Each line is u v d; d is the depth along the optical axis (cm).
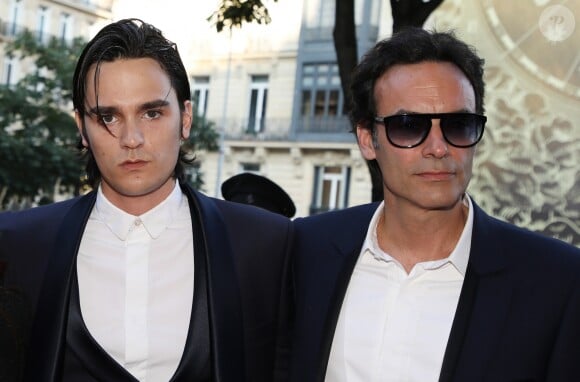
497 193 955
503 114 967
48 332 205
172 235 225
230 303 217
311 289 214
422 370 194
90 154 236
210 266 216
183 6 2230
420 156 194
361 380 200
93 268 219
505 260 194
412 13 409
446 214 201
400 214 204
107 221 222
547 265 192
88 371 210
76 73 216
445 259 200
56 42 1659
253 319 226
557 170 938
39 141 1540
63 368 210
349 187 2047
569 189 933
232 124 2177
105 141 208
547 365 185
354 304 207
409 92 196
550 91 954
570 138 941
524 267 192
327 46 2073
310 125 2081
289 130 2109
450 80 196
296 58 2114
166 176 214
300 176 2100
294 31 2123
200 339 212
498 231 203
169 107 212
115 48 206
